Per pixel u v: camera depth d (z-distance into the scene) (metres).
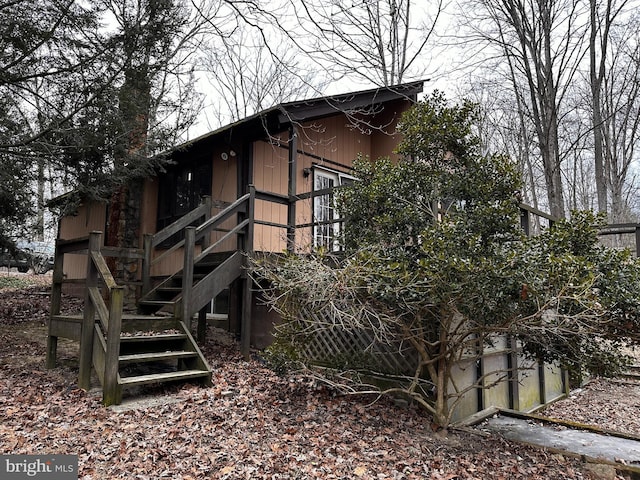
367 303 3.81
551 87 9.64
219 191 8.30
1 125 5.84
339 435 3.68
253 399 4.45
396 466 3.17
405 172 4.61
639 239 6.10
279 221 8.16
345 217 4.96
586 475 3.29
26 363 5.46
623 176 14.95
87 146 6.22
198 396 4.38
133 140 7.07
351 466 3.11
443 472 3.15
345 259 4.18
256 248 7.70
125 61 6.25
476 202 4.30
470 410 4.83
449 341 4.00
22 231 7.45
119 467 2.87
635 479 3.21
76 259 11.09
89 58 6.03
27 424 3.53
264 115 6.84
